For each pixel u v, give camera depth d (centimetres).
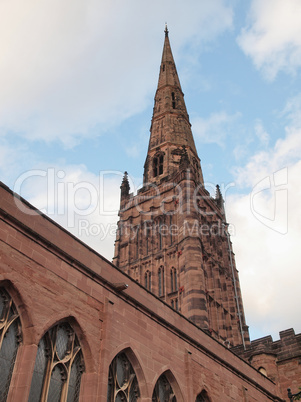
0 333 1828
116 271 2620
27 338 1898
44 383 1938
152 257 6806
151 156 8731
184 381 2744
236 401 3186
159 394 2586
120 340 2369
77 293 2234
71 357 2106
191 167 7931
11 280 1909
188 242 6438
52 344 2036
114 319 2391
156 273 6619
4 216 1995
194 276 6028
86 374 2128
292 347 4350
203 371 2970
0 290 1903
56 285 2131
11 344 1869
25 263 2012
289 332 4469
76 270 2286
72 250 2355
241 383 3378
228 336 6406
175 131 9162
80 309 2211
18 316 1928
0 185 2070
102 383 2116
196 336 3119
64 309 2120
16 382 1800
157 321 2733
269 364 4288
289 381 4156
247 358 4547
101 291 2397
